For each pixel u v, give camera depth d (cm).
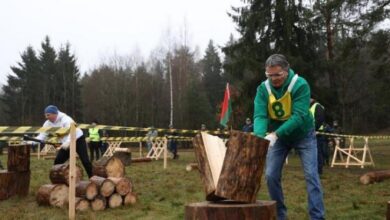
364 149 1647
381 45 2220
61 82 6006
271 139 466
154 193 935
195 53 6028
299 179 1181
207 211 360
